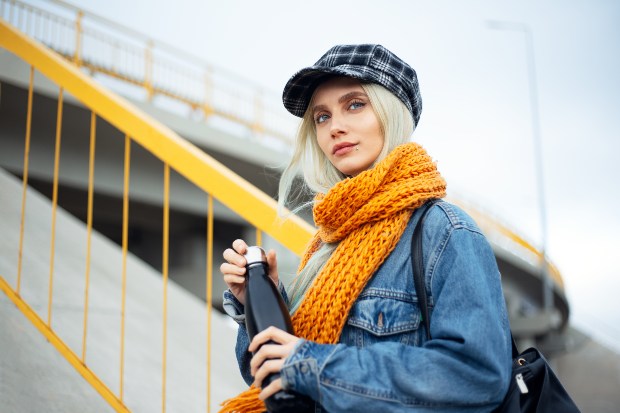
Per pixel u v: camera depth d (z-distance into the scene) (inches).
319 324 45.4
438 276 42.9
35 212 132.5
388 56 50.4
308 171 56.1
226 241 567.5
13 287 93.7
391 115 49.8
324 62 52.7
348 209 47.3
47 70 95.2
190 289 549.0
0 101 320.8
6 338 78.2
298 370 40.0
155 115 408.8
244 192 71.4
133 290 126.6
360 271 45.2
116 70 394.3
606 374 1552.7
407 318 43.8
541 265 822.5
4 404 67.3
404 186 46.1
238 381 110.7
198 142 436.1
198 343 120.0
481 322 39.2
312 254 56.2
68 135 372.5
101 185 401.1
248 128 489.1
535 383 43.5
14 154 346.9
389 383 38.9
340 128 50.6
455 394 38.2
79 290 107.8
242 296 52.4
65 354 81.2
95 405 76.9
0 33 101.5
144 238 579.8
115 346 95.7
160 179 446.6
